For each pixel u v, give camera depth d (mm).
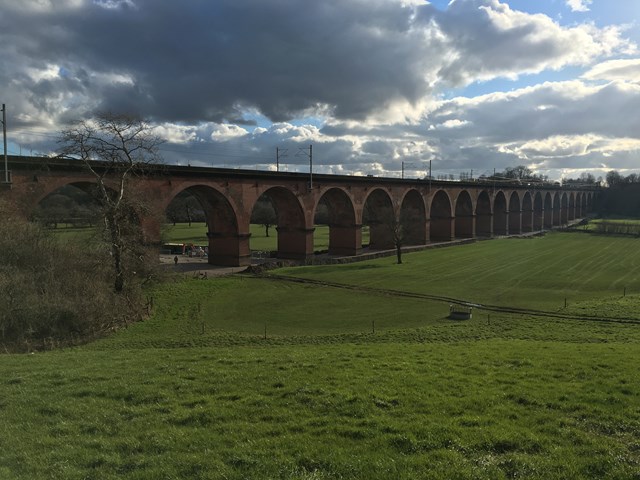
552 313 33812
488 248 81500
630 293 42156
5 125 35094
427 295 41719
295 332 28438
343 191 69312
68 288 28500
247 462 7875
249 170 55906
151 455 8297
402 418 9672
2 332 24438
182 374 13312
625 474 7387
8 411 10523
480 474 7375
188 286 44031
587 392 11281
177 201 125250
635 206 196000
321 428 9234
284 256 66375
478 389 11586
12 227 31125
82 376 13266
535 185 136250
